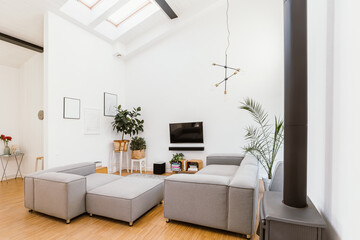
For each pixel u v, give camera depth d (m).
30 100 4.72
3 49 4.31
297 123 1.40
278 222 1.24
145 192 2.41
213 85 4.58
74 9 3.92
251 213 1.82
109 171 4.98
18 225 2.23
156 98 5.21
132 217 2.17
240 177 2.03
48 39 3.62
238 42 4.37
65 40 3.95
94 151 4.57
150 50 5.31
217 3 4.45
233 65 4.41
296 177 1.39
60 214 2.26
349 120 1.05
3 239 1.95
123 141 4.80
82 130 4.27
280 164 2.20
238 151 4.32
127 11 4.58
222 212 1.94
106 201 2.28
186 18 4.60
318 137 1.60
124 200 2.19
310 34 1.89
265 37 4.14
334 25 1.29
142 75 5.41
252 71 4.23
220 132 4.50
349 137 1.04
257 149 3.47
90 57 4.54
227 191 1.94
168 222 2.27
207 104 4.64
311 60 1.85
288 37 1.44
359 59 0.95
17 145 4.73
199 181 2.04
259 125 4.14
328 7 1.40
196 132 4.64
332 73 1.32
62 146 3.83
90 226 2.20
